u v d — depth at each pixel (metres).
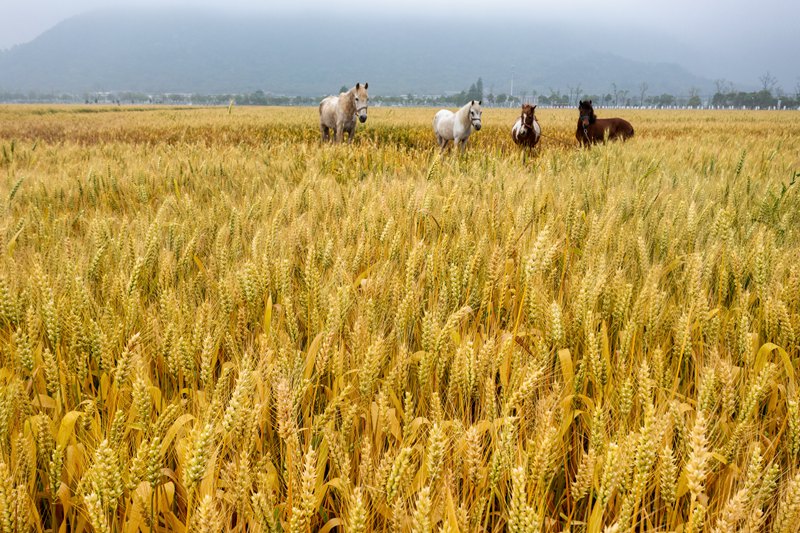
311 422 1.81
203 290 2.89
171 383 2.22
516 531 1.15
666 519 1.53
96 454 1.26
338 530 1.53
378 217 3.67
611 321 2.50
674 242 3.24
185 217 4.11
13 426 1.73
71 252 2.87
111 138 22.88
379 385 1.96
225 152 10.40
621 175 6.45
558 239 3.23
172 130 26.12
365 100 15.91
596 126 15.96
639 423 1.67
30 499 1.45
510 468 1.38
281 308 2.40
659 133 26.27
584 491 1.45
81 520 1.46
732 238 2.98
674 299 2.64
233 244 3.34
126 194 5.79
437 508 1.44
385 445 1.84
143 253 3.04
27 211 4.62
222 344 2.31
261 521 1.27
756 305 2.69
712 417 1.77
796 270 2.35
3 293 1.97
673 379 2.04
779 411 1.91
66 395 1.92
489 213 3.54
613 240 3.27
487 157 7.91
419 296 2.58
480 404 1.86
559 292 2.63
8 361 2.04
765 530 1.51
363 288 2.51
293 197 4.29
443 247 2.98
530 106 14.03
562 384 1.93
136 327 2.27
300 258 3.33
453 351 2.08
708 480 1.64
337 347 2.03
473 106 14.38
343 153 9.97
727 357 2.03
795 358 2.09
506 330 2.28
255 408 1.53
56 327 1.94
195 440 1.29
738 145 12.60
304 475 1.18
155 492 1.46
